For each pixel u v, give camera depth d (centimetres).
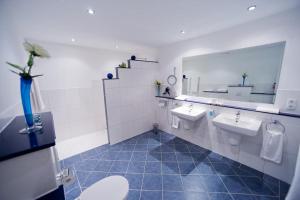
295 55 160
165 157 237
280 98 176
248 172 197
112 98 278
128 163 222
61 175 98
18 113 151
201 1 135
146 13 158
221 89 243
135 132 327
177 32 225
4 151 68
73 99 314
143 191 167
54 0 126
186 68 288
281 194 159
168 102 323
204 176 191
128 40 267
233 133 194
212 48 234
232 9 153
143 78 322
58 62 284
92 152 257
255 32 186
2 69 123
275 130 177
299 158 97
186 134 296
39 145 75
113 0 129
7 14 143
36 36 228
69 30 205
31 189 77
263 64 196
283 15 162
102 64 342
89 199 113
